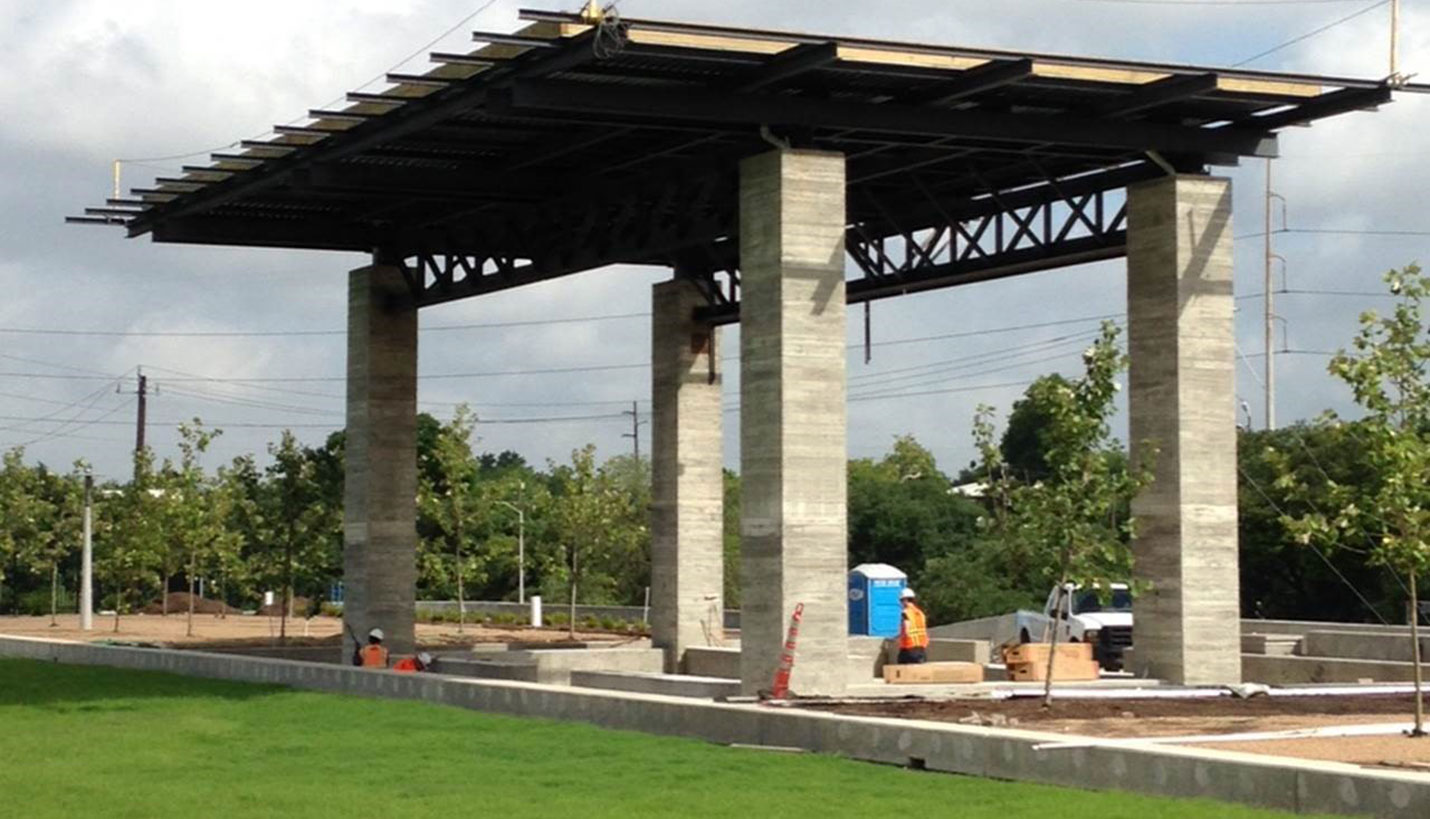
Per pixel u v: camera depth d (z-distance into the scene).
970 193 38.75
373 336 44.50
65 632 56.41
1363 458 23.30
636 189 37.25
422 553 61.16
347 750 23.33
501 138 35.22
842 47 28.62
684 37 28.08
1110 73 30.45
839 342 30.89
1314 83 31.03
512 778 20.55
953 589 62.94
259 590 64.38
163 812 18.03
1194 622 32.62
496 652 43.84
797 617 30.12
